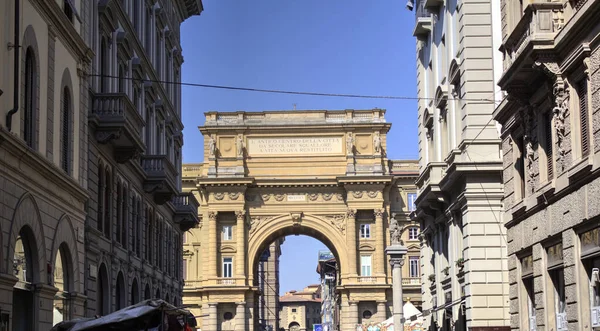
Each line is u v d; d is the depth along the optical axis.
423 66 53.09
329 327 142.00
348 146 96.38
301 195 96.81
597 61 23.20
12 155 24.53
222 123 97.06
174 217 60.78
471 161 40.41
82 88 33.47
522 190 31.98
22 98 26.20
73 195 31.33
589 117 23.83
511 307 33.09
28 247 26.95
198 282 98.06
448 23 45.09
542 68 25.92
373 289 94.69
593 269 24.28
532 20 26.06
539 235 29.08
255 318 98.50
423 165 51.66
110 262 39.59
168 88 58.59
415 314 48.91
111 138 36.50
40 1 27.48
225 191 95.88
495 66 40.91
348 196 95.88
